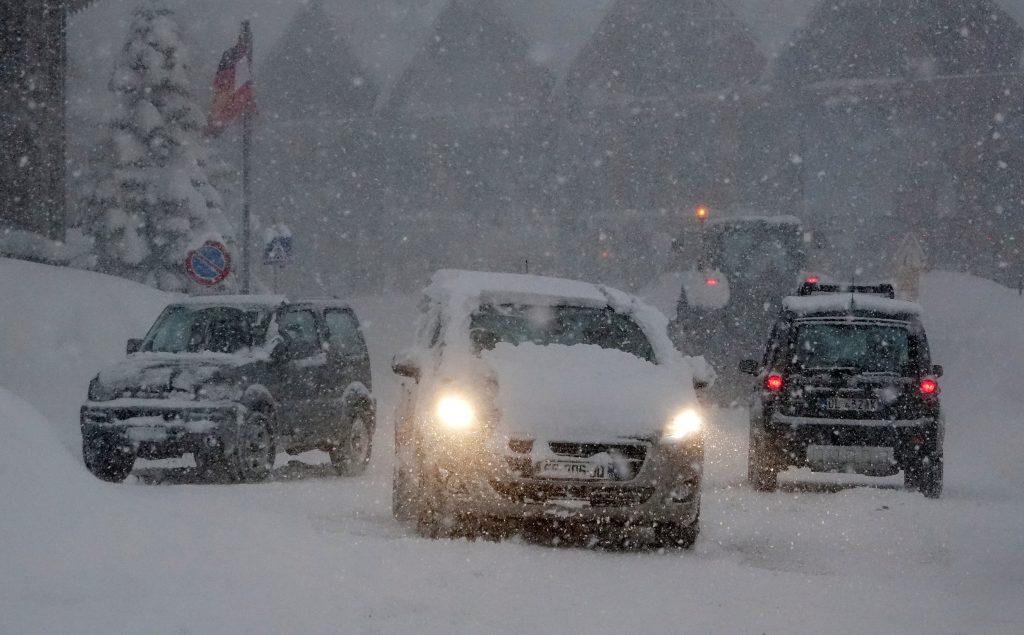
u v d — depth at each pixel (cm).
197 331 4800
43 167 10406
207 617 2072
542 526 3353
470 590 2411
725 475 4900
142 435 4391
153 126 13075
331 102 19775
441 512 3080
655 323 3572
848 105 17412
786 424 4344
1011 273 16662
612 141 18500
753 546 3228
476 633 2094
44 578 2173
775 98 17688
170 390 4434
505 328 3500
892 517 3609
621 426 3053
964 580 2814
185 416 4397
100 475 4497
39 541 2258
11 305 6875
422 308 3891
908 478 4378
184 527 2580
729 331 8944
